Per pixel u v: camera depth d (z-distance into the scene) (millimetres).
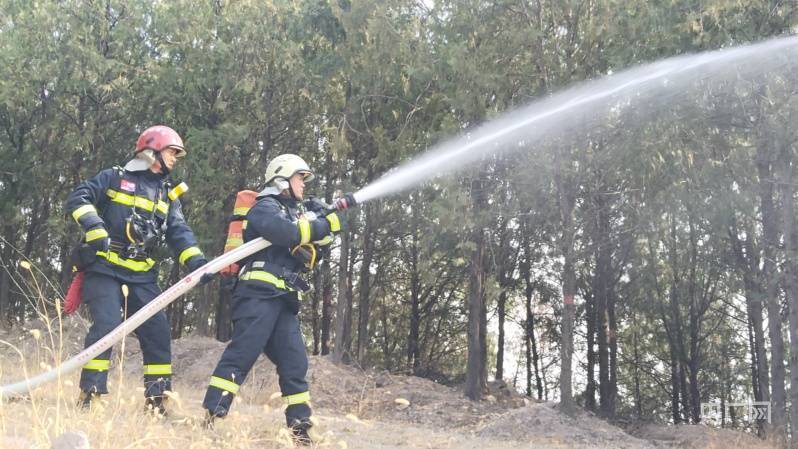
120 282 5770
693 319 24000
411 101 16891
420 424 12273
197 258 5941
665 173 14117
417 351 26031
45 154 21062
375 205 17812
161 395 5629
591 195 14062
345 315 20688
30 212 24281
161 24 19953
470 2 14695
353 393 13789
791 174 13852
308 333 29906
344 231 17484
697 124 13445
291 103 19391
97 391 5426
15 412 4621
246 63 18500
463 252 15219
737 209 15508
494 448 8352
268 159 19516
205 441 4605
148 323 5773
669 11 13148
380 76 16266
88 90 19984
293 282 5531
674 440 14180
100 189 5734
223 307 22375
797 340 13555
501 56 14445
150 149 5926
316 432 5547
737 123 13570
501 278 21953
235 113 19500
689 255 22406
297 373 5543
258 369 13617
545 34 14281
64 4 19547
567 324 13477
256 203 5484
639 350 28641
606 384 22375
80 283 5832
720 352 26938
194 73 19141
